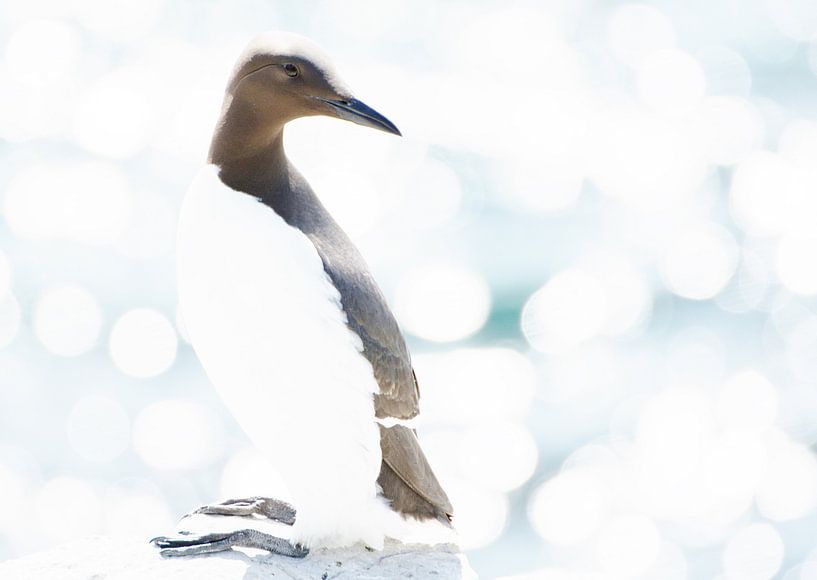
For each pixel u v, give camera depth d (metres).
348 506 6.58
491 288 19.23
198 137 23.20
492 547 14.42
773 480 15.74
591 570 14.22
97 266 19.41
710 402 17.22
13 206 20.80
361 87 25.03
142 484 15.18
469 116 24.34
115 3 27.34
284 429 6.40
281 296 6.17
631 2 28.91
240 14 27.36
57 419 16.30
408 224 20.88
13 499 15.09
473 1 28.56
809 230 21.55
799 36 28.03
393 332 6.61
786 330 18.81
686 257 20.52
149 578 6.40
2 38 25.97
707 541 14.84
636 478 15.65
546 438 16.09
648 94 26.02
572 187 22.39
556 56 27.08
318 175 21.70
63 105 23.94
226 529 7.01
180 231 6.39
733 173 23.30
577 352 17.92
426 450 15.60
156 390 16.80
